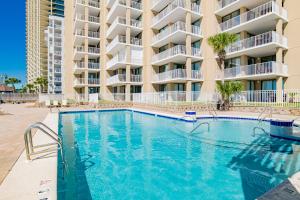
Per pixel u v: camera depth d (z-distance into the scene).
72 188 4.96
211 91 26.16
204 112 19.38
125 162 6.93
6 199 3.27
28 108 24.78
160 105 21.50
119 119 17.86
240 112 19.03
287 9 21.83
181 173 5.97
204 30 27.42
